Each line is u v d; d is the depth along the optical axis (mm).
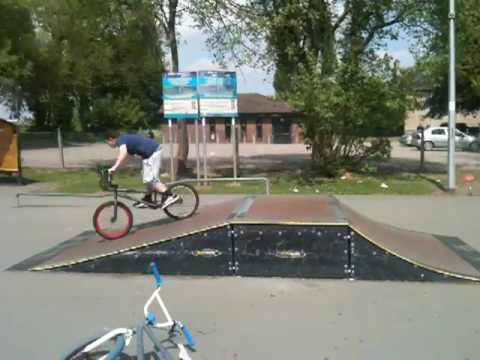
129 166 23688
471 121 65812
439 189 15945
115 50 55031
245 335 5137
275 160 28656
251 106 51062
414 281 6801
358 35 19656
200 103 16750
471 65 33719
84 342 4367
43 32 45125
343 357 4645
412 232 9242
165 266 7176
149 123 64000
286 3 18438
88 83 53969
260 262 7027
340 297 6211
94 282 6859
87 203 13891
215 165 25250
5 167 17828
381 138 18750
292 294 6332
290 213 7531
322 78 17172
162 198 9219
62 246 8734
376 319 5520
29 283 6832
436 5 18031
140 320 5535
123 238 8266
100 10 20297
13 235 9883
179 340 5031
